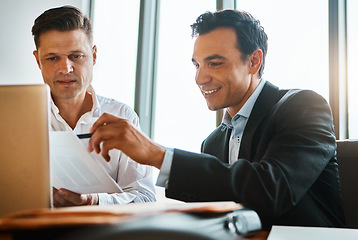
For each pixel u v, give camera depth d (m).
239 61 1.08
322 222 0.93
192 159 0.72
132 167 1.46
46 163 0.58
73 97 1.41
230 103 1.10
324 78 2.87
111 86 3.90
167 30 3.72
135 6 3.92
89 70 1.44
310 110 0.95
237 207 0.50
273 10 3.07
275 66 2.99
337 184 1.00
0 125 0.57
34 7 3.61
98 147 0.73
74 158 0.75
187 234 0.35
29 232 0.32
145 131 3.65
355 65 2.80
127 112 1.65
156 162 0.72
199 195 0.71
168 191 0.71
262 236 0.53
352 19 2.84
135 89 3.69
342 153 1.16
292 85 2.94
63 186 0.86
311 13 2.95
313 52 2.91
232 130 1.15
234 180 0.73
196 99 3.44
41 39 1.36
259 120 1.04
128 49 3.89
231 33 1.07
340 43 2.82
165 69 3.68
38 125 0.57
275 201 0.75
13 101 0.57
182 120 3.49
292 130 0.91
